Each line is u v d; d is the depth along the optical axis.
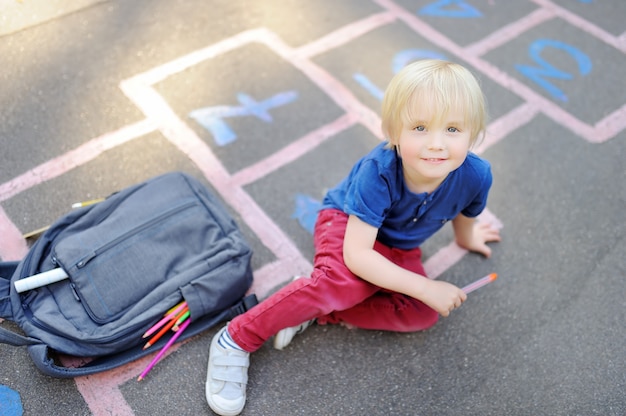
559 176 2.38
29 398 1.71
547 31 2.94
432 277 2.08
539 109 2.60
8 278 1.84
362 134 2.45
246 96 2.49
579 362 1.92
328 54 2.70
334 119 2.48
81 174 2.19
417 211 1.73
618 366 1.92
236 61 2.61
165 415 1.72
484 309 2.01
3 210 2.07
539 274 2.11
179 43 2.63
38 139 2.25
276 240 2.11
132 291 1.77
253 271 2.03
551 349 1.94
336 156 2.36
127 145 2.28
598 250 2.19
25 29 2.55
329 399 1.79
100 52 2.54
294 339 1.90
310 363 1.85
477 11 3.00
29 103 2.34
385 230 1.82
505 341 1.95
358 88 2.60
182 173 2.01
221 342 1.77
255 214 2.16
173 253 1.84
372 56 2.73
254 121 2.42
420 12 2.96
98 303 1.74
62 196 2.12
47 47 2.52
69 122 2.31
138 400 1.74
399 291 1.74
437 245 2.16
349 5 2.94
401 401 1.81
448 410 1.80
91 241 1.81
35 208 2.09
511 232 2.21
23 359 1.78
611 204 2.32
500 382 1.86
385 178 1.62
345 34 2.80
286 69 2.62
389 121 1.57
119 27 2.63
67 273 1.76
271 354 1.86
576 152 2.47
